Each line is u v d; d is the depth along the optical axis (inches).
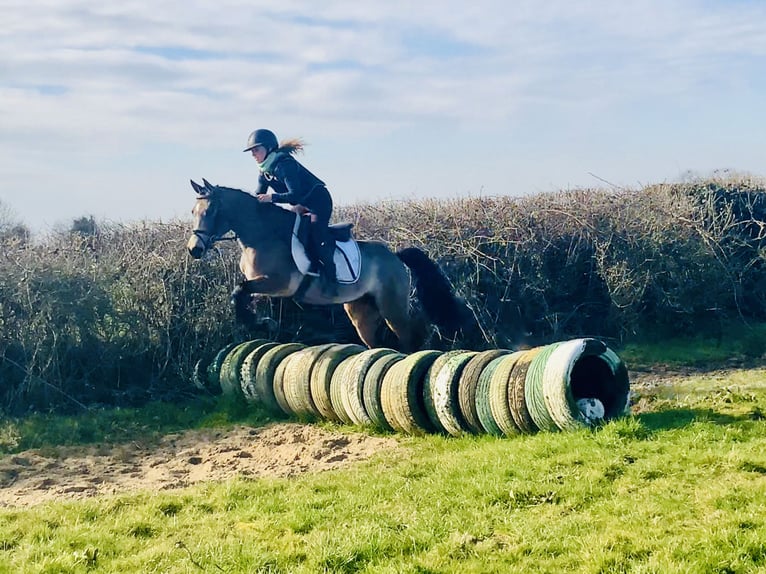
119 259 477.7
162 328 469.7
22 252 455.2
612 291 569.0
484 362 331.6
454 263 545.3
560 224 583.2
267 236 428.8
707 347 561.3
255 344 450.0
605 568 188.2
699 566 182.1
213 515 250.8
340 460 322.3
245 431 388.8
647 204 606.2
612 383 313.0
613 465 255.1
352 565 203.3
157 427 406.9
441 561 200.2
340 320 522.9
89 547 223.1
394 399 345.1
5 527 246.4
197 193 425.4
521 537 210.1
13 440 373.7
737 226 628.7
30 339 437.1
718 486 229.8
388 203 607.2
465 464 275.1
